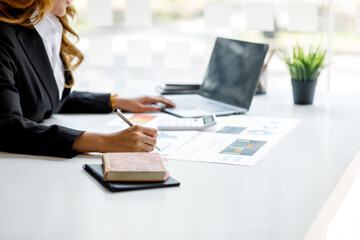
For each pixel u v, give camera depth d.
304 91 2.13
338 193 1.23
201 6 5.04
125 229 0.97
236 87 2.06
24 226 0.98
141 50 2.81
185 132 1.69
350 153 1.46
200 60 3.37
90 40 2.90
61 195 1.14
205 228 0.97
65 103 2.01
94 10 2.89
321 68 2.15
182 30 5.05
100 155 1.45
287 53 2.36
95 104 2.01
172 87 2.37
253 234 0.95
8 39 1.65
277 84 4.14
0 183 1.22
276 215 1.03
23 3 1.66
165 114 2.00
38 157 1.43
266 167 1.34
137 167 1.20
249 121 1.86
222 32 4.60
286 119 1.89
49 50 1.87
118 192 1.15
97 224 0.99
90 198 1.12
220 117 1.93
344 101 2.23
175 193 1.15
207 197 1.13
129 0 2.85
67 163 1.37
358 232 2.55
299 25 2.70
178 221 1.00
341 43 3.35
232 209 1.06
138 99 2.06
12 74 1.61
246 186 1.20
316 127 1.77
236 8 4.08
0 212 1.05
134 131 1.44
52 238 0.93
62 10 1.84
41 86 1.77
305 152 1.47
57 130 1.46
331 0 2.71
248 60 2.04
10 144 1.46
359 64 3.41
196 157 1.42
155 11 5.03
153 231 0.96
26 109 1.72
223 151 1.48
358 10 2.78
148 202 1.10
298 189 1.18
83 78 3.03
